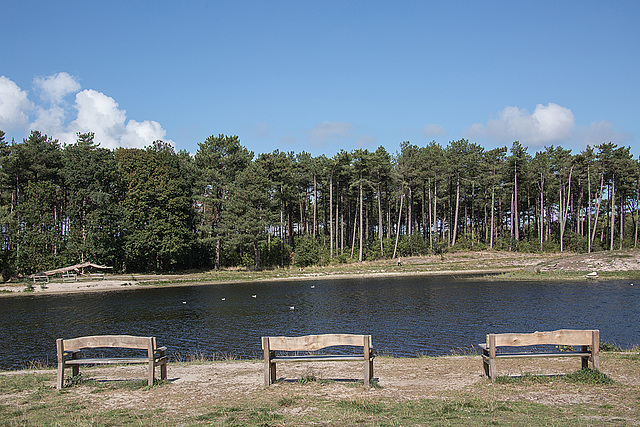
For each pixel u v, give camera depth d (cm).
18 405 933
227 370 1273
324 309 3062
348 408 836
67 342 1086
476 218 10950
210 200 6850
